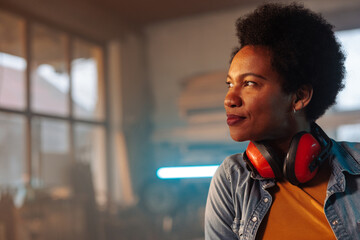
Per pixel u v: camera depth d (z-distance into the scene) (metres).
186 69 7.41
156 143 7.16
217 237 1.01
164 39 7.59
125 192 7.21
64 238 5.68
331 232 0.87
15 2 5.96
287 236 0.89
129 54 7.63
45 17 6.45
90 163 6.96
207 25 7.29
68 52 6.87
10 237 5.12
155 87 7.56
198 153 6.37
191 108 6.37
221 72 6.41
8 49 5.92
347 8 6.36
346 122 5.79
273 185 0.93
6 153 5.75
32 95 6.15
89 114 7.26
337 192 0.90
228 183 1.01
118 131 7.50
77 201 6.08
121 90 7.59
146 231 6.18
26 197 5.55
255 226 0.92
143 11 7.27
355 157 0.95
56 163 6.40
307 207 0.90
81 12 6.88
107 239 6.16
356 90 5.91
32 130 6.11
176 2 6.96
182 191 6.20
